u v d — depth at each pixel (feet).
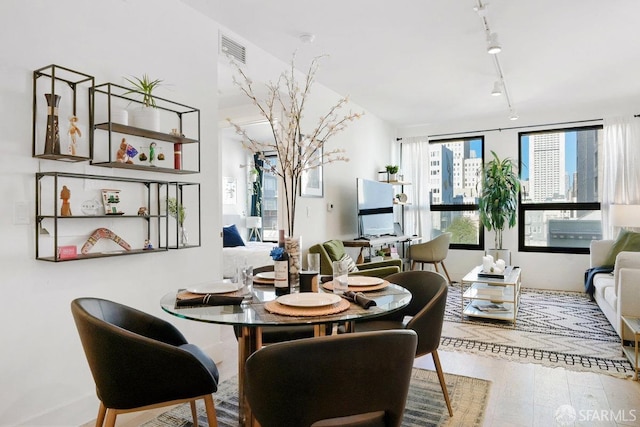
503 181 18.39
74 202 6.98
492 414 7.21
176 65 8.83
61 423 6.73
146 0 8.18
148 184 8.27
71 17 6.91
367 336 3.87
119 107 7.63
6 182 6.10
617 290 10.78
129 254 7.54
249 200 25.38
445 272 19.88
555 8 9.20
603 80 14.29
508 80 14.28
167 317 8.61
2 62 6.05
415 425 6.83
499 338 11.40
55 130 6.35
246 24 9.98
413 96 16.16
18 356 6.24
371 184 16.83
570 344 10.85
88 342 4.70
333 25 10.05
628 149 17.30
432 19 9.74
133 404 4.80
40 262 6.50
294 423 3.88
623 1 8.91
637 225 15.53
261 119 14.73
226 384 8.55
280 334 7.18
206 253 9.57
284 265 6.22
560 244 19.04
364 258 16.88
